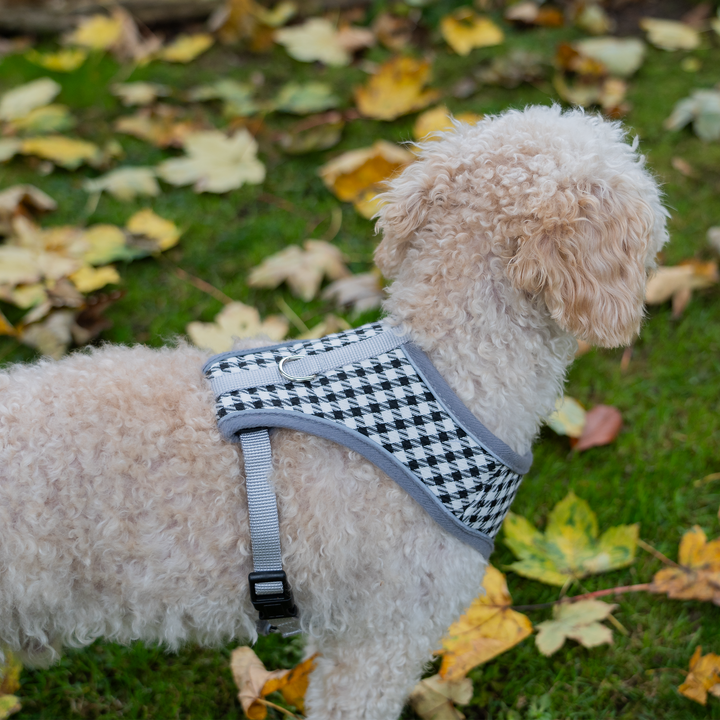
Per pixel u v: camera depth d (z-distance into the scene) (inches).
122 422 39.0
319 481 39.2
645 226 39.5
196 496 38.9
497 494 40.3
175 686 46.1
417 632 40.8
